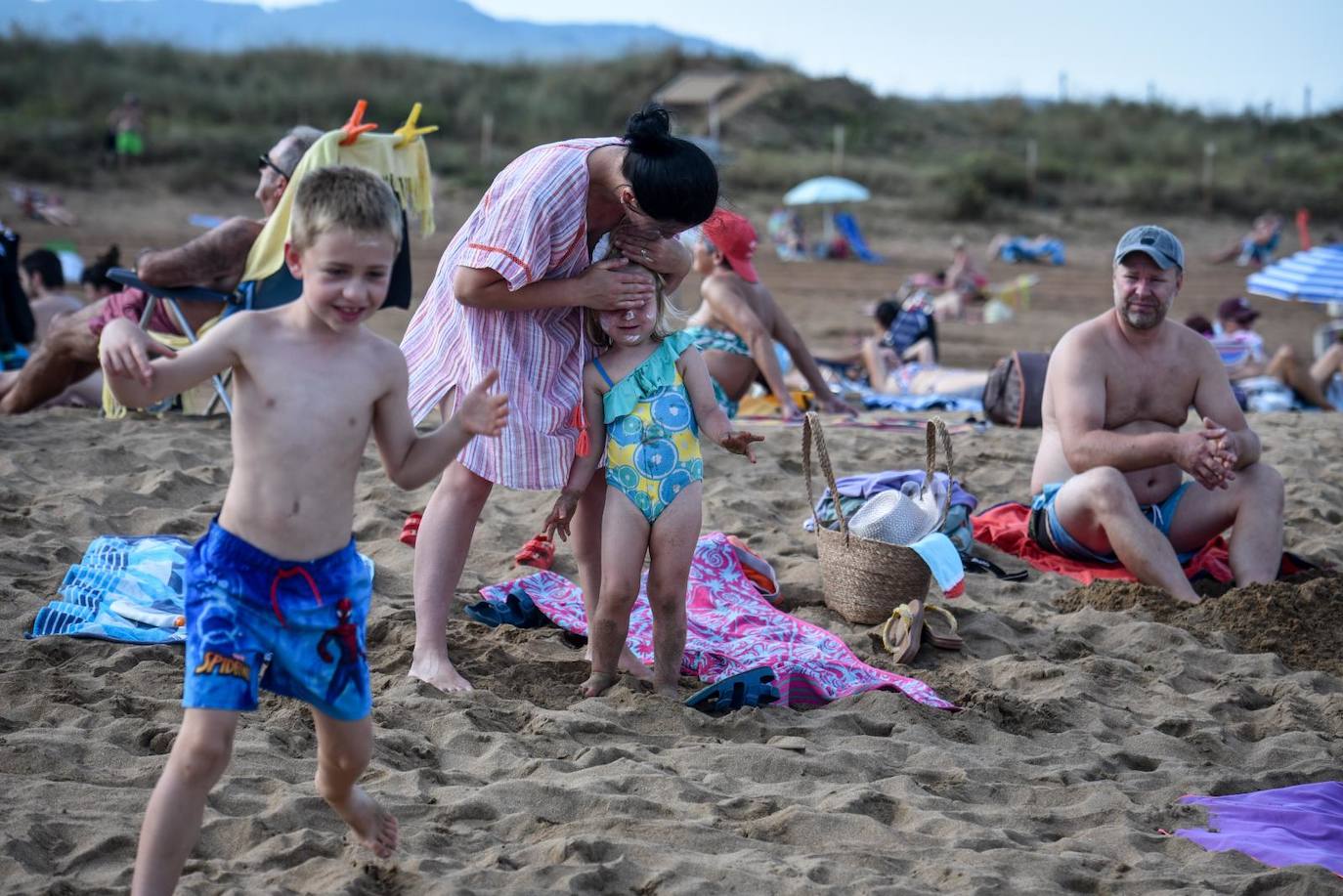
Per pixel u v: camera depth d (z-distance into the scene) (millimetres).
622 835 3387
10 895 2906
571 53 50438
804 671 4574
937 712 4387
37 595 4977
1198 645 5184
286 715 3969
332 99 38938
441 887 3004
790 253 28109
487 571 5680
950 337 18500
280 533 2807
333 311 2787
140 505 6312
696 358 4379
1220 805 3793
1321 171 43812
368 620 4898
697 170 4035
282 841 3215
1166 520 6188
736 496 7008
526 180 4102
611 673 4371
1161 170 41781
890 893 3102
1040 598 5859
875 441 8570
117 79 36875
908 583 5188
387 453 2986
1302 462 8523
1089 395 6168
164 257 7355
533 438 4219
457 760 3836
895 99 50062
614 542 4238
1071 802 3795
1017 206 36062
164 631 4586
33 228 24047
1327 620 5383
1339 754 4246
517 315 4277
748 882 3133
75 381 8430
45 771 3545
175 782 2660
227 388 8156
